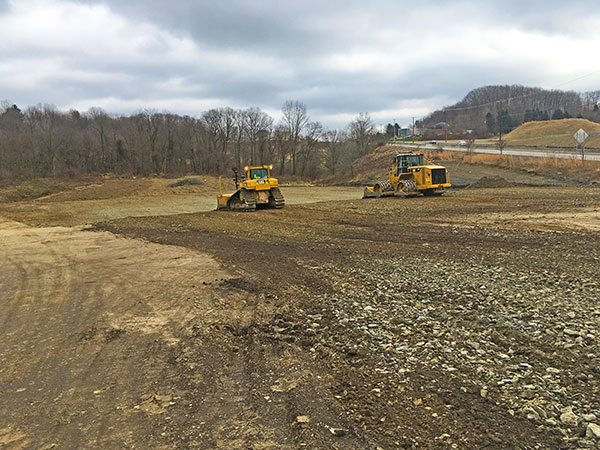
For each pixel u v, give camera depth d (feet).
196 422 13.19
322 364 17.10
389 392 14.70
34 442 12.43
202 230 58.90
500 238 42.09
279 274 31.99
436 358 17.17
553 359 16.58
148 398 14.78
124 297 27.68
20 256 44.75
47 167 229.04
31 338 21.08
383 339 19.27
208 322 22.25
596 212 58.80
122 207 110.52
